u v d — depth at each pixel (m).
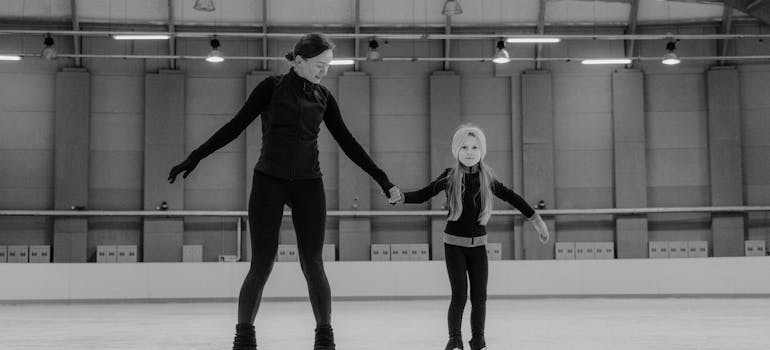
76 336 9.68
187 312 16.34
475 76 28.30
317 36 4.47
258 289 4.25
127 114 27.42
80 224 26.83
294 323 12.49
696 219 27.84
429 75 28.16
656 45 28.12
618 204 27.73
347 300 21.77
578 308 16.66
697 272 21.67
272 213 4.32
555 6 27.86
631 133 27.89
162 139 27.17
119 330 10.78
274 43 27.94
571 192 28.00
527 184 27.77
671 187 28.00
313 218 4.38
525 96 27.95
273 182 4.34
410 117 28.14
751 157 27.92
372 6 27.73
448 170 5.95
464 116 28.20
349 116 27.75
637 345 7.93
